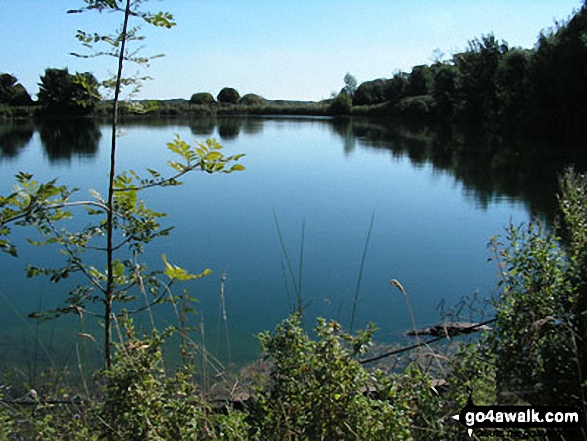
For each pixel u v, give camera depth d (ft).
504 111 119.75
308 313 21.45
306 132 140.15
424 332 18.60
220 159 8.64
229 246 30.50
